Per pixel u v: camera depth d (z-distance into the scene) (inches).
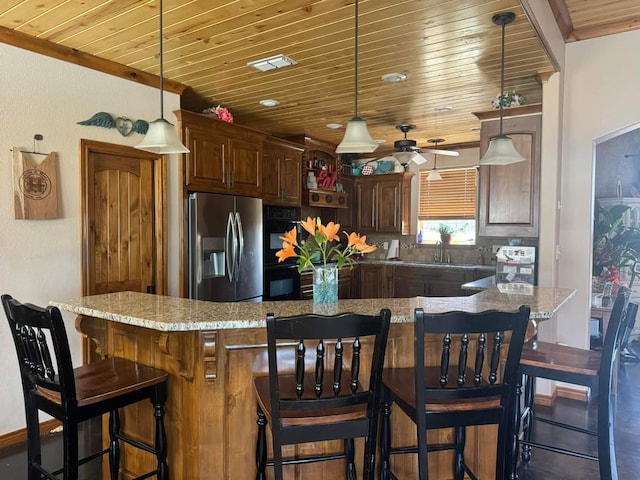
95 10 97.6
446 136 233.8
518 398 86.4
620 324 77.3
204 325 68.2
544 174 133.6
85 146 123.2
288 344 77.5
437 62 127.8
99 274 128.2
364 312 76.9
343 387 71.6
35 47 112.7
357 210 270.5
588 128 134.7
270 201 195.2
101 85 127.6
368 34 109.6
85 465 100.0
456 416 66.1
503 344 83.0
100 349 91.4
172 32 109.1
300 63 129.3
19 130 110.3
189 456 76.1
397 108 178.9
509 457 83.4
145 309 79.1
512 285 118.4
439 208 259.3
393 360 81.9
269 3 94.3
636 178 206.2
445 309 80.8
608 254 182.1
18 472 97.4
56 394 68.4
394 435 84.2
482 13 98.0
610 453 78.4
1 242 107.3
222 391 75.7
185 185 149.2
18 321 70.1
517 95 150.1
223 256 161.2
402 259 267.9
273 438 60.7
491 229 142.5
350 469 74.7
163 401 77.2
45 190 114.5
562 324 139.7
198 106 176.1
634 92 128.3
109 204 131.1
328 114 189.2
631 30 128.3
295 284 208.4
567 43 137.2
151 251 142.4
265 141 191.2
